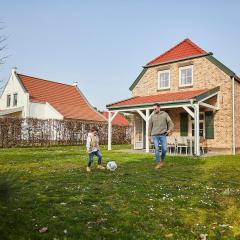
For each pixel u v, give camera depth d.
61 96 39.78
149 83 25.08
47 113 36.25
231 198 6.57
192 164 13.46
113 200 6.31
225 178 9.51
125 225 4.71
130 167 12.09
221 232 4.50
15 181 3.07
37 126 27.88
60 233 4.30
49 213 5.28
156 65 24.66
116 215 5.24
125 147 28.03
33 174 10.04
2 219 4.71
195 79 22.52
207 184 8.37
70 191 7.15
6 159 14.87
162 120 11.96
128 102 22.62
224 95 21.09
